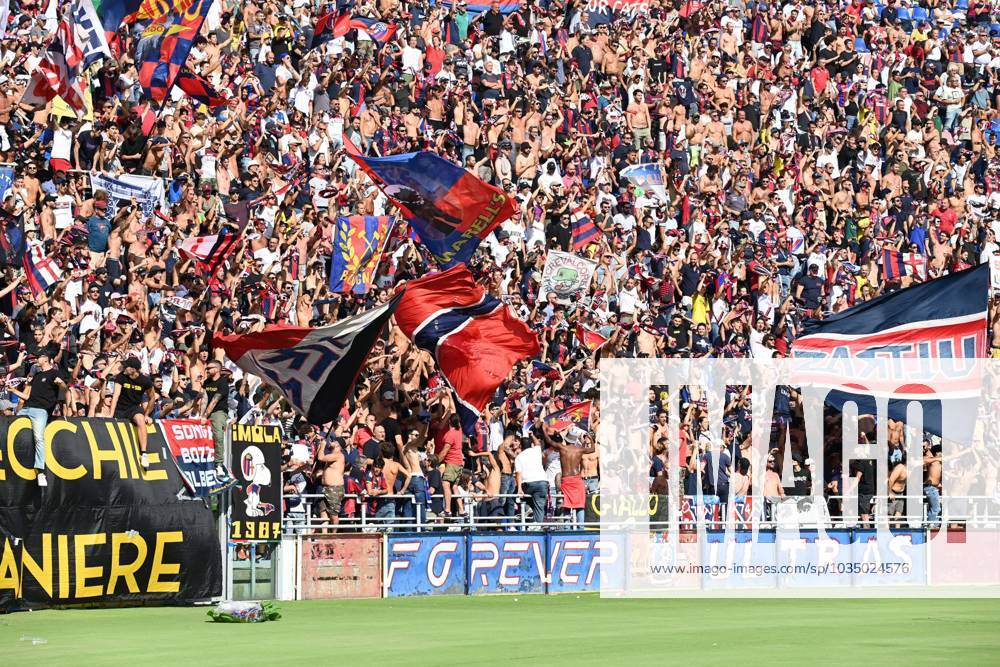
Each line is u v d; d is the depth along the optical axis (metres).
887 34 106.50
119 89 67.62
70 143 64.00
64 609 47.66
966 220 96.19
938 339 70.88
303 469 57.56
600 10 96.62
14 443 46.75
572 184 83.88
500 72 87.62
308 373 55.00
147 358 58.62
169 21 65.62
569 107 87.75
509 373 62.41
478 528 61.19
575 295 73.44
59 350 48.53
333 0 83.50
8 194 59.94
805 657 34.25
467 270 60.47
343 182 73.56
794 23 102.94
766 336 80.88
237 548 53.69
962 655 34.81
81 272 59.84
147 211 64.38
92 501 48.38
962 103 105.81
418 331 58.91
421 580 58.38
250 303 65.00
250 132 72.25
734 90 96.75
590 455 64.00
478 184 62.47
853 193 94.31
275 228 69.50
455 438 61.38
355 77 79.94
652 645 37.38
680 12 100.06
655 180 85.81
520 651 35.66
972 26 115.38
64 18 61.34
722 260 82.31
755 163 93.12
